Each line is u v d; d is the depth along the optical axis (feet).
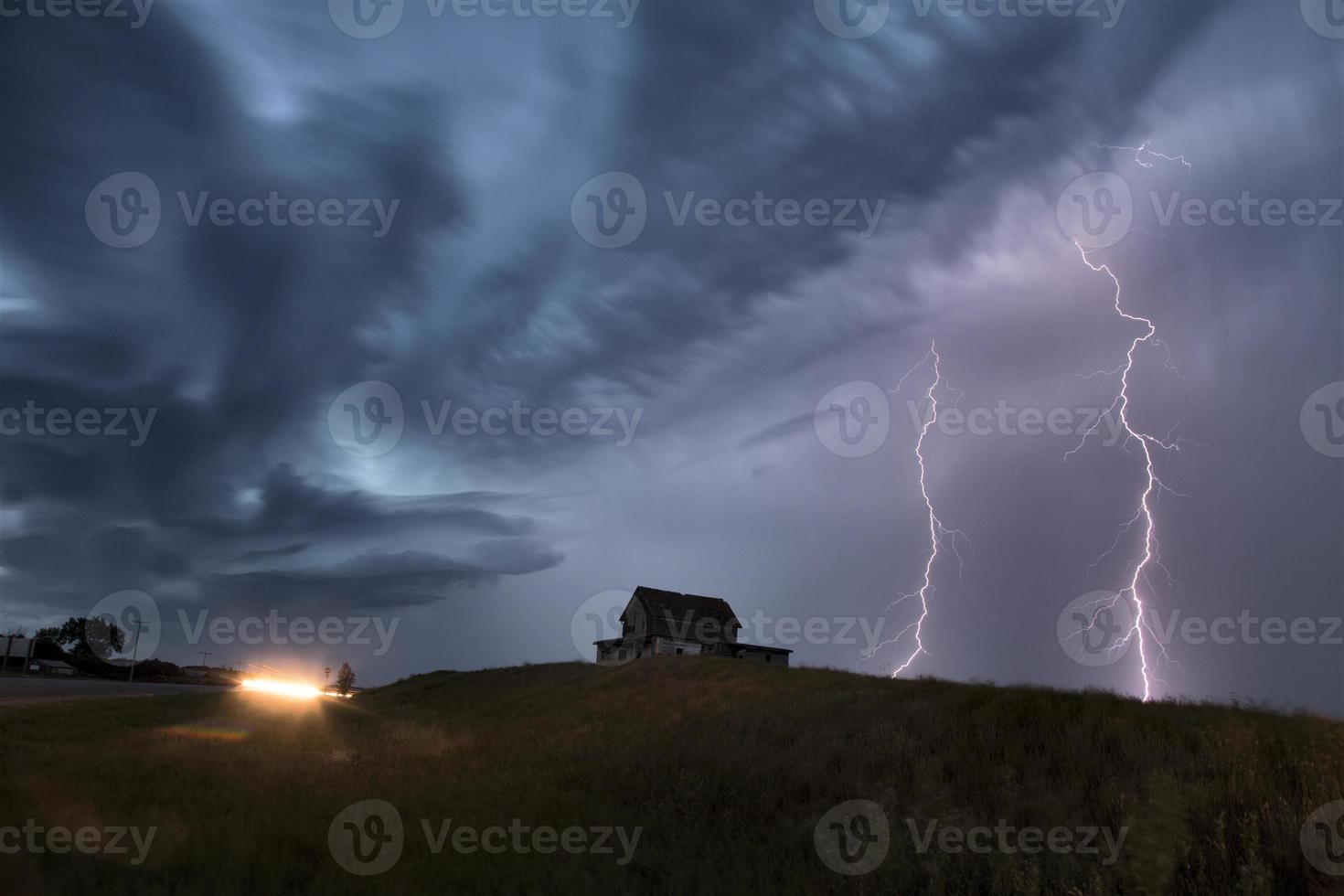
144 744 69.10
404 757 69.10
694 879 33.17
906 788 42.86
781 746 58.08
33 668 281.13
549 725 92.58
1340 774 35.73
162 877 30.17
